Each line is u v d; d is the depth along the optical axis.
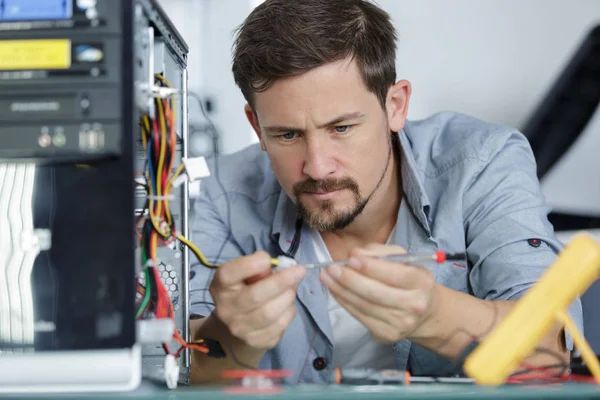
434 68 2.63
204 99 2.69
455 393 0.68
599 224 2.47
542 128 2.53
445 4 2.63
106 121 0.75
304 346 1.41
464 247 1.39
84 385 0.74
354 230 1.42
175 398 0.69
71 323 0.76
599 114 2.51
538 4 2.60
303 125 1.14
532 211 1.33
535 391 0.68
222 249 1.56
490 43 2.62
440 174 1.46
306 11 1.15
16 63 0.76
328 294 1.43
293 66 1.11
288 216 1.46
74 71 0.76
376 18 1.24
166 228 0.91
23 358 0.74
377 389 0.71
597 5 2.58
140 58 0.81
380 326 0.95
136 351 0.75
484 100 2.63
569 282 0.71
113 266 0.76
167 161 0.89
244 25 1.23
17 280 0.77
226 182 1.61
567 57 2.58
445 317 1.00
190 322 1.12
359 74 1.16
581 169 2.51
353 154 1.17
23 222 0.78
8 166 0.80
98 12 0.76
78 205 0.77
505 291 1.20
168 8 2.73
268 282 0.93
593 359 0.74
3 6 0.77
